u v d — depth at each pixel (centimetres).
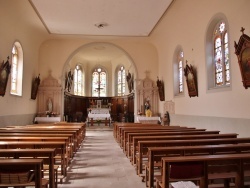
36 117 1627
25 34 1420
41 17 1340
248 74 725
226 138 605
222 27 970
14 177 345
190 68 1146
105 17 1352
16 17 1206
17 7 1136
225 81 945
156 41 1788
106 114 2003
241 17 786
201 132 750
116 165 702
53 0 1134
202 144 542
